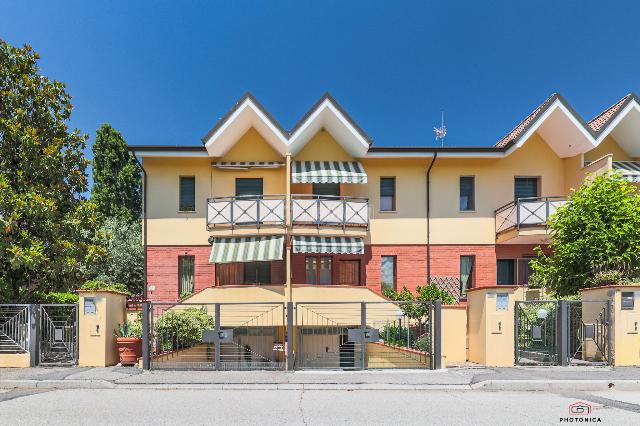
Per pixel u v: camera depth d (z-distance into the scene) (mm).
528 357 14312
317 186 22594
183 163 22047
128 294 15500
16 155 17344
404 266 22391
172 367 13219
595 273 16203
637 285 13695
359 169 21516
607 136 23250
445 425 8195
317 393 10836
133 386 11500
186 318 15406
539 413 9031
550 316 14305
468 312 15500
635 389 11500
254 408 9352
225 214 19922
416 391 11148
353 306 18453
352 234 20219
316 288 18500
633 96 20516
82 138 18953
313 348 18156
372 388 11398
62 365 13562
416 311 17750
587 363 13812
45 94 17891
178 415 8805
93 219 18156
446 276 22359
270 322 18219
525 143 22953
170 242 21812
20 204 15523
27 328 13523
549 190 22812
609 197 16406
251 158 22219
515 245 22547
